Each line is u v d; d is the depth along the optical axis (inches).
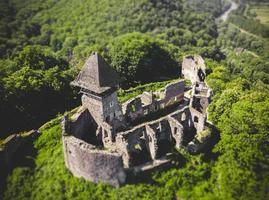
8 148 2097.7
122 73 3228.3
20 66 3061.0
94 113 2143.2
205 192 1895.9
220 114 2289.6
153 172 1902.1
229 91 2468.0
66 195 1868.8
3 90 2539.4
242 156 2031.3
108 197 1822.1
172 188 1876.2
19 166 2075.5
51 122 2363.4
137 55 3275.1
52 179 1964.8
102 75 2036.2
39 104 2669.8
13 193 1972.2
